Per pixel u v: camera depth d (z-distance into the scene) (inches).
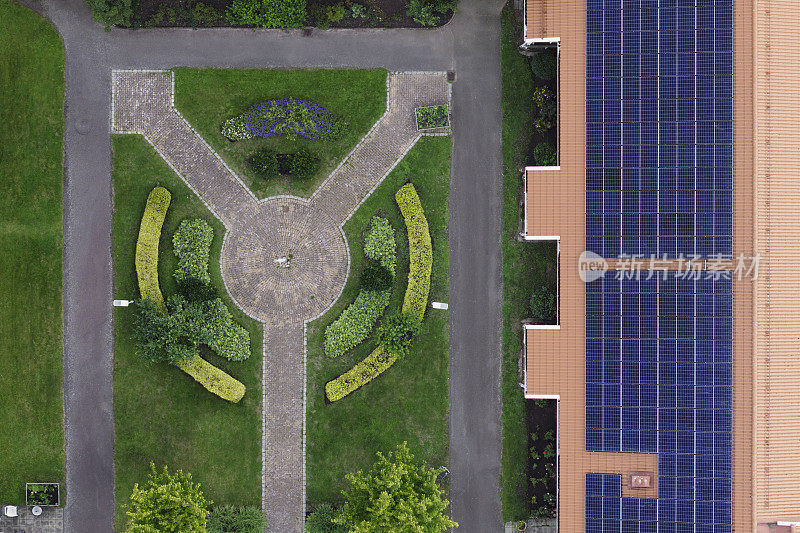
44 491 1743.4
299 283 1772.9
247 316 1763.0
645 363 1523.1
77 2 1755.7
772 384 1508.4
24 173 1754.4
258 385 1759.4
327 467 1753.2
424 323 1761.8
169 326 1657.2
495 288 1768.0
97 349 1759.4
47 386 1755.7
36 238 1758.1
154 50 1758.1
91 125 1760.6
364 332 1753.2
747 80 1509.6
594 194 1549.0
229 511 1711.4
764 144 1515.7
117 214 1761.8
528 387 1576.0
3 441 1742.1
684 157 1520.7
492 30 1760.6
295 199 1768.0
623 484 1530.5
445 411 1761.8
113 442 1752.0
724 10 1510.8
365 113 1765.5
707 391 1508.4
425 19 1752.0
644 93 1531.7
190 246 1743.4
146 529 1441.9
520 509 1748.3
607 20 1547.7
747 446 1497.3
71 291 1760.6
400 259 1765.5
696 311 1510.8
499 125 1766.7
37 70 1750.7
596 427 1539.1
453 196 1772.9
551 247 1755.7
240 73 1760.6
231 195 1766.7
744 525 1486.2
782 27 1529.3
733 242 1508.4
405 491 1491.1
